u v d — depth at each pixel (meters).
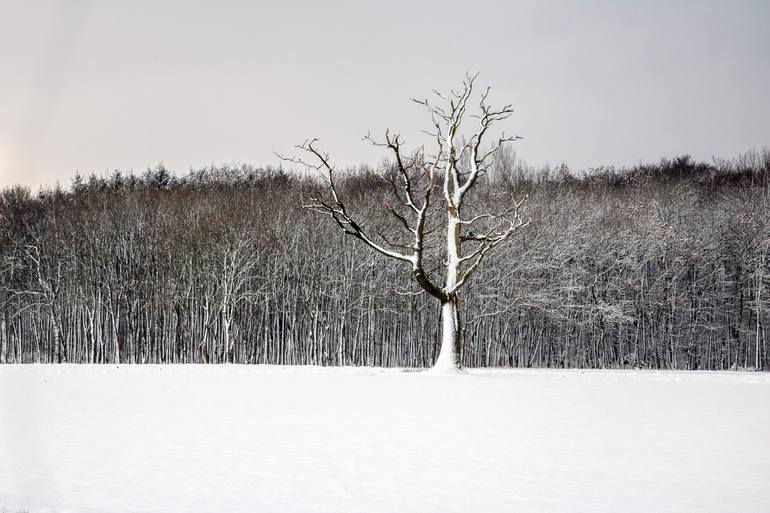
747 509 9.45
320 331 72.31
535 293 68.50
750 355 80.44
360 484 10.71
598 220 75.75
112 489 10.29
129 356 75.06
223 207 75.19
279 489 10.37
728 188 92.69
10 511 8.99
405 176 39.22
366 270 72.19
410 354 72.25
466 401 22.66
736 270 78.56
